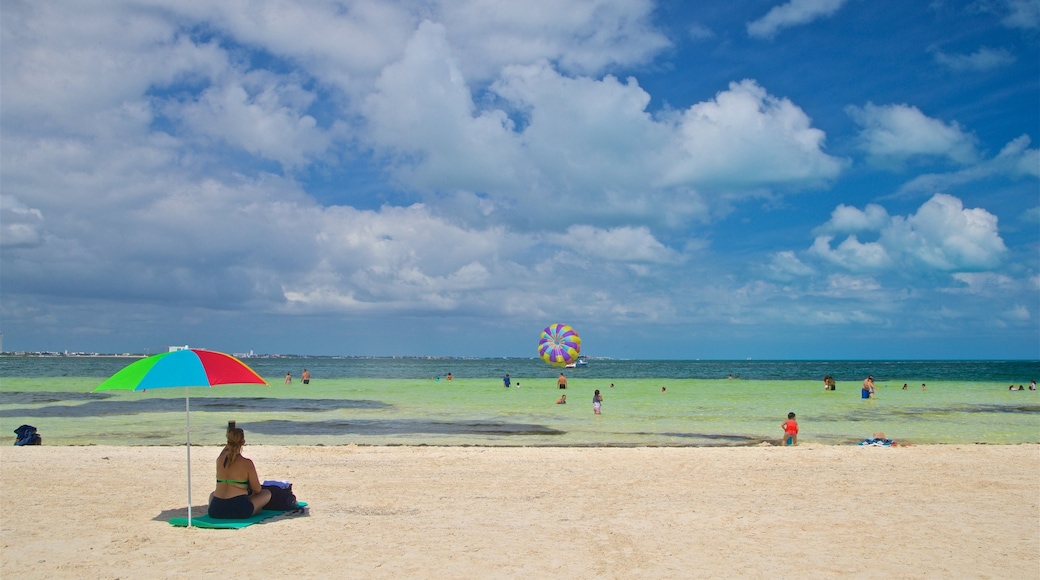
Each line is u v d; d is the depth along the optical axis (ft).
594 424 81.92
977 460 47.98
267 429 76.18
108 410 99.19
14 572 22.31
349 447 55.11
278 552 24.75
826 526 29.12
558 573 22.45
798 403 114.62
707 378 263.08
